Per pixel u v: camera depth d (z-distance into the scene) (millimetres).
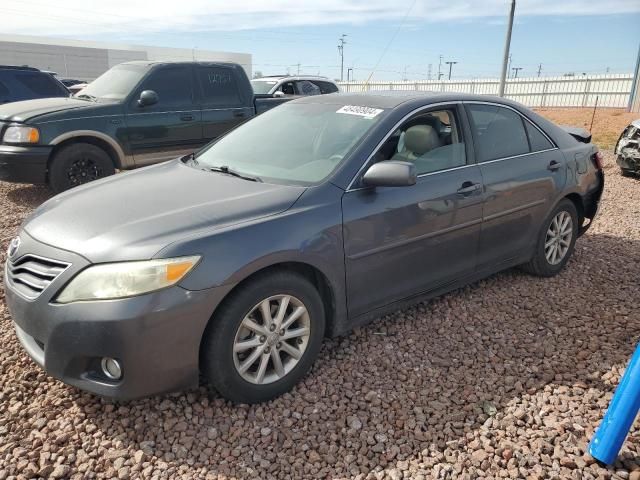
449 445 2492
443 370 3115
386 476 2305
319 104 3805
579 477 2291
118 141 6898
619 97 28750
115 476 2285
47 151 6422
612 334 3555
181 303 2357
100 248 2412
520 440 2512
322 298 3018
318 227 2787
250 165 3365
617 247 5398
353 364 3148
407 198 3180
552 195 4188
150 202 2826
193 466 2344
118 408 2688
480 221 3650
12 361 3096
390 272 3193
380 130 3217
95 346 2316
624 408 2252
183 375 2463
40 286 2484
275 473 2316
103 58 62094
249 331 2648
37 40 66562
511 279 4457
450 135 3607
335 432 2576
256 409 2719
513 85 33594
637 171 9133
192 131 7539
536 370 3111
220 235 2506
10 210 6570
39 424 2553
